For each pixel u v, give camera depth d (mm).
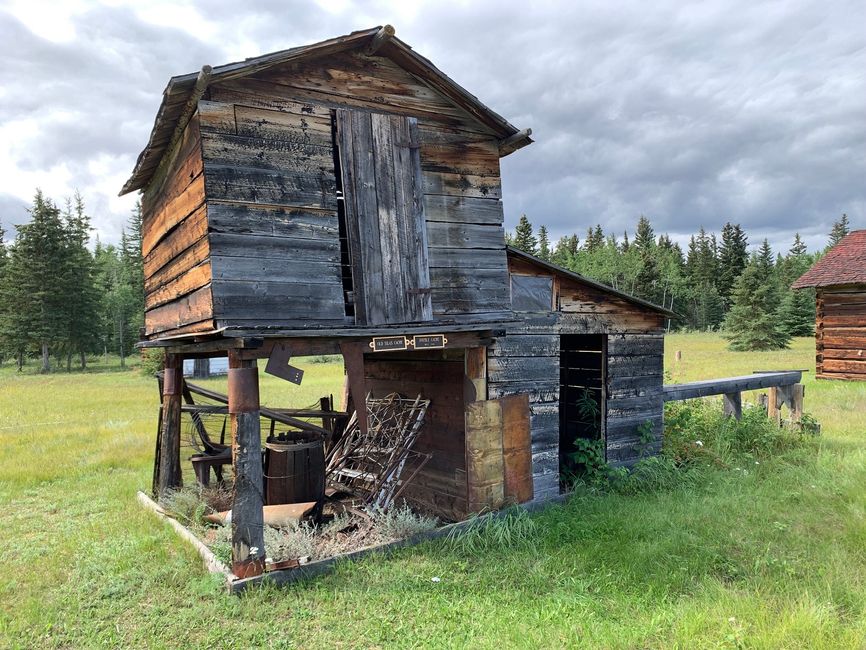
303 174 6172
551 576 5871
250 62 5668
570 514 7637
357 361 6340
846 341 20000
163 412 8773
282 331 5707
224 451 9289
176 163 6750
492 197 7645
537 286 8414
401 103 6965
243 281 5699
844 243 22188
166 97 5613
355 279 6395
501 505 7719
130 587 5668
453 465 8414
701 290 78438
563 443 11805
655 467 9234
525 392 8117
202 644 4641
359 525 7156
